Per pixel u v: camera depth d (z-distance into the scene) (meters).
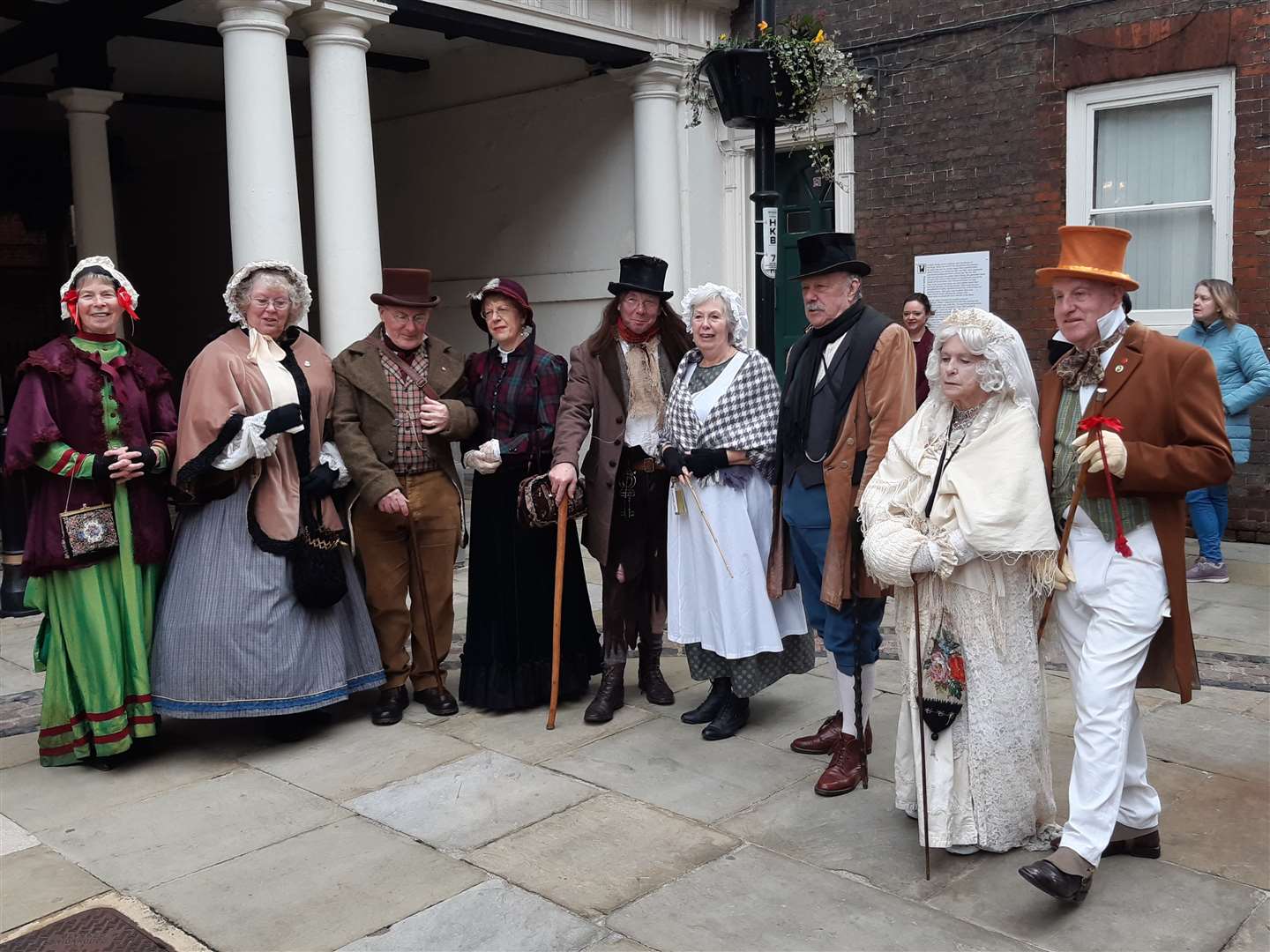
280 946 2.69
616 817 3.34
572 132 9.06
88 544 3.71
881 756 3.76
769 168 5.45
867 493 3.09
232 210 5.89
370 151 6.32
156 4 7.18
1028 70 7.22
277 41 5.80
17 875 3.08
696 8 8.15
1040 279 2.89
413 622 4.37
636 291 4.03
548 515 4.04
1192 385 2.64
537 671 4.27
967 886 2.86
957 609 2.92
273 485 3.87
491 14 6.89
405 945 2.67
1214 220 6.74
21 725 4.33
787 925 2.70
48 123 11.92
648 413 4.15
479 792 3.56
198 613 3.81
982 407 2.89
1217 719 3.99
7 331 13.42
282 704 3.85
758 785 3.56
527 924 2.75
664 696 4.39
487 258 9.87
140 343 14.03
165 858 3.17
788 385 3.62
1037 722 2.98
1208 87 6.65
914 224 7.80
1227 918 2.67
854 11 7.86
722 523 3.82
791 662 4.00
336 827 3.34
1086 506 2.79
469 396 4.38
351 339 6.29
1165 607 2.76
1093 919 2.68
